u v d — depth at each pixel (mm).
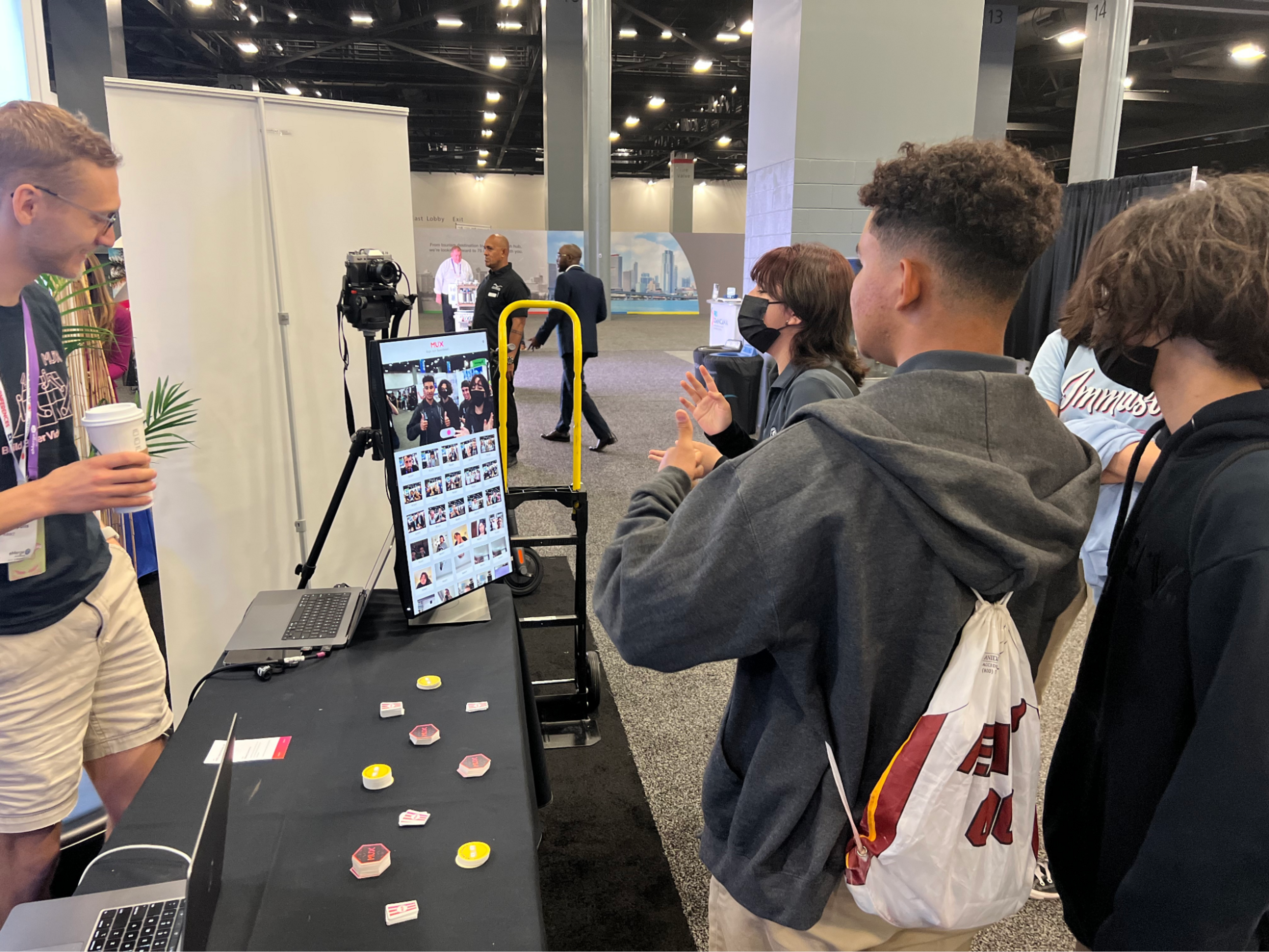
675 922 1596
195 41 12578
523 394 7312
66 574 1244
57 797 1258
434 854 863
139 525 3172
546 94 11992
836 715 702
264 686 1189
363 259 1588
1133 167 18031
